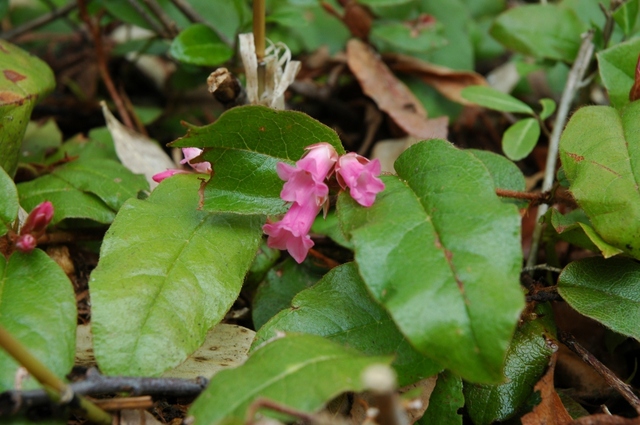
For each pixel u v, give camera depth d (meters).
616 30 0.35
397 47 0.38
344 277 0.28
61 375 0.25
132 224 0.27
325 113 0.39
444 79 0.38
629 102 0.29
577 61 0.34
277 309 0.30
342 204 0.27
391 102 0.37
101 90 0.41
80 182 0.31
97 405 0.25
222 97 0.31
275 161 0.28
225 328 0.29
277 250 0.31
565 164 0.28
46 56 0.42
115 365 0.25
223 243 0.27
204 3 0.38
